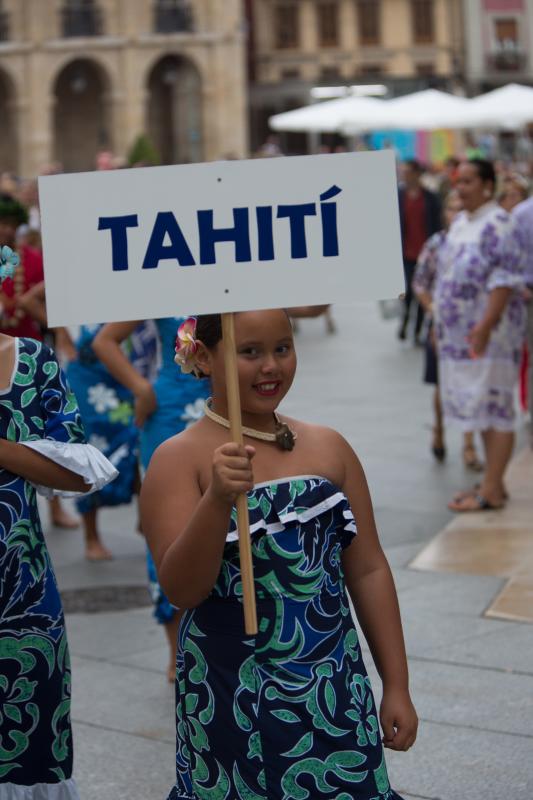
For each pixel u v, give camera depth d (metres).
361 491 4.07
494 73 88.31
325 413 15.62
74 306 3.85
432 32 88.38
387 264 3.88
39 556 4.57
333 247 3.87
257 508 3.83
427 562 9.27
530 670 7.07
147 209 3.84
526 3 88.38
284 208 3.85
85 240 3.84
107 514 11.53
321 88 45.88
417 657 7.31
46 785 4.64
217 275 3.85
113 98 74.69
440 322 10.58
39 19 72.75
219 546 3.67
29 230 11.31
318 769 3.77
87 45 73.75
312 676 3.80
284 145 77.44
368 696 3.91
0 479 4.50
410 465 12.73
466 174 10.24
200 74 76.12
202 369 4.05
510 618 7.94
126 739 6.39
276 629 3.81
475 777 5.79
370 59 88.38
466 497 10.93
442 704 6.62
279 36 88.00
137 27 74.56
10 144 75.12
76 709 6.80
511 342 10.50
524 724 6.35
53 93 75.31
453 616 8.02
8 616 4.51
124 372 7.27
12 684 4.54
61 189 3.83
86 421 9.76
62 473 4.55
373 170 3.87
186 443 3.97
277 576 3.82
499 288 10.22
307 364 20.06
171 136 78.00
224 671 3.84
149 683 7.16
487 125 31.69
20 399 4.54
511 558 9.27
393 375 18.58
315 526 3.88
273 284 3.86
